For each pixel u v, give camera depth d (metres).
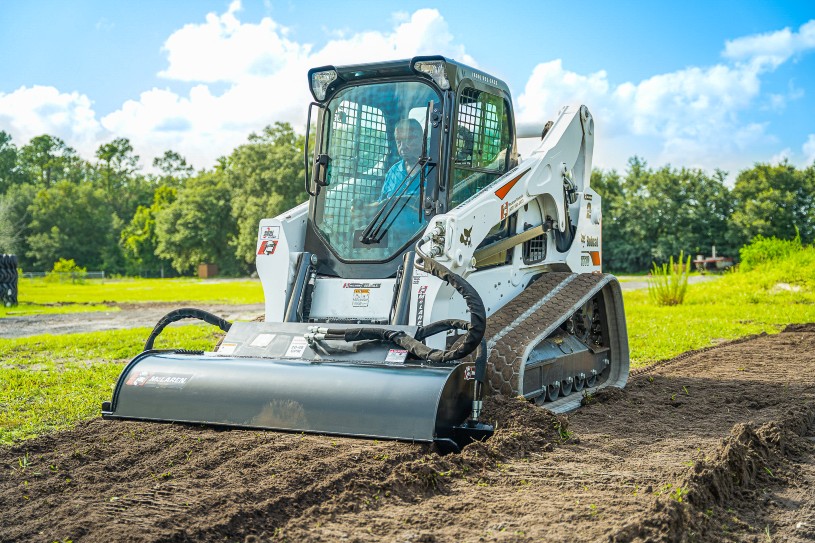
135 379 5.94
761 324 16.92
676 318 18.16
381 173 6.82
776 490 4.71
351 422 5.22
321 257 6.83
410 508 4.12
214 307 23.78
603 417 6.92
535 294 7.55
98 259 97.94
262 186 71.94
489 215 6.67
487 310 7.20
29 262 96.75
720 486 4.45
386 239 6.63
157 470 4.68
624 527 3.64
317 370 5.53
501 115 7.47
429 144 6.59
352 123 7.01
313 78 7.11
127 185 124.19
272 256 6.75
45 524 3.82
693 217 69.81
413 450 4.96
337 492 4.27
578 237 8.55
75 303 27.62
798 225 71.12
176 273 92.94
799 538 3.88
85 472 4.66
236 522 3.81
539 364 6.93
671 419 6.88
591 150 8.81
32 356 11.16
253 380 5.60
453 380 5.36
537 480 4.68
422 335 5.70
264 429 5.42
